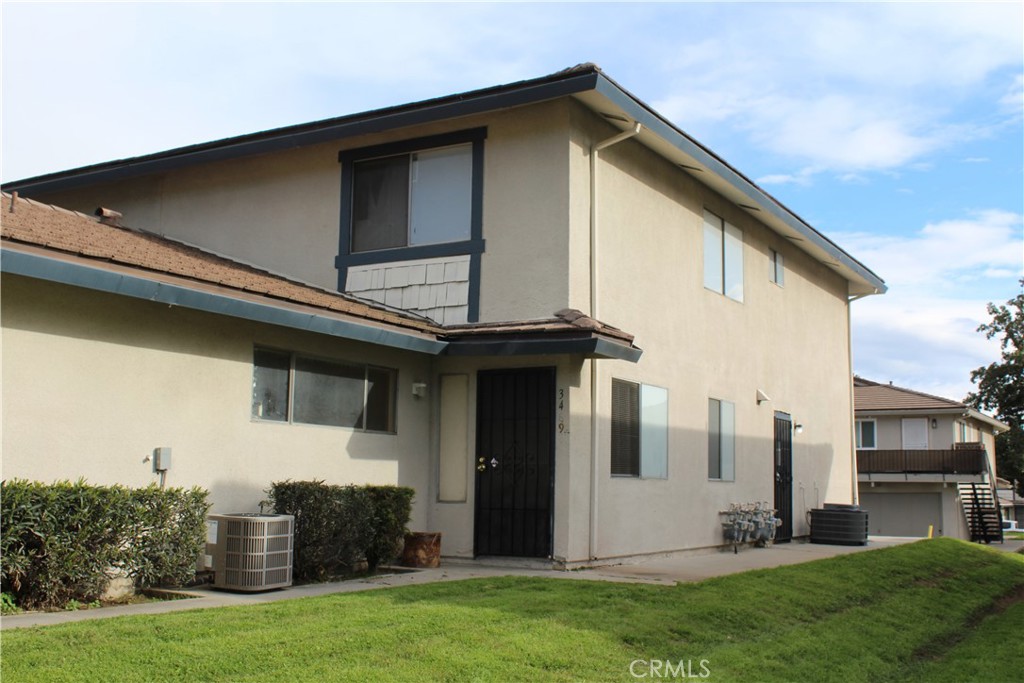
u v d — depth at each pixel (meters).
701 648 8.40
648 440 14.59
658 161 15.34
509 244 13.12
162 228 16.19
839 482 23.61
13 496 8.05
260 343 11.27
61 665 6.04
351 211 14.46
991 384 51.38
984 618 13.41
